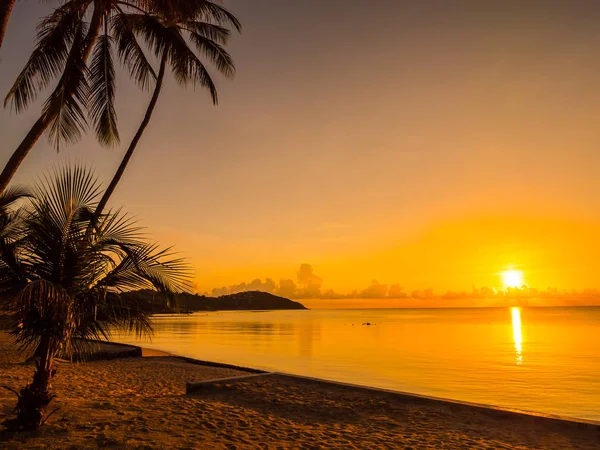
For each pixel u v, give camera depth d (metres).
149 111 16.67
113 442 6.14
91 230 6.70
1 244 6.21
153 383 12.33
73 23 11.11
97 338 6.99
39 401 6.60
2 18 8.24
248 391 10.13
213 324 81.00
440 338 45.34
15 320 6.37
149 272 6.86
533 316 136.25
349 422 7.82
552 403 14.20
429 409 8.62
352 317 140.38
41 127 9.82
